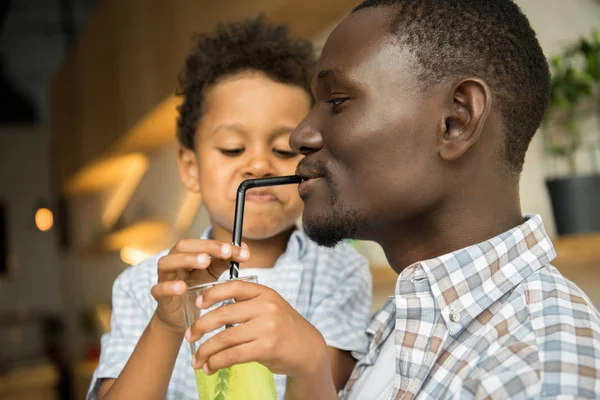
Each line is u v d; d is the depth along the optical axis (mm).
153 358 840
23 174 7258
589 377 625
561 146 2076
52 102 6086
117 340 1119
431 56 744
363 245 2162
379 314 969
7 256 7219
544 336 671
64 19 6402
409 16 759
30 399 5297
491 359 667
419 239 787
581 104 2051
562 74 1936
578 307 699
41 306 7320
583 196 1876
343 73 761
